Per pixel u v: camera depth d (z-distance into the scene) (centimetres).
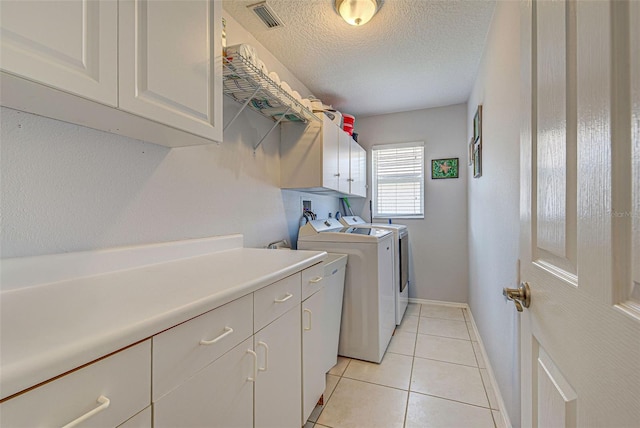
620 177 40
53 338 55
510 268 149
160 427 68
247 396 99
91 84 77
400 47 220
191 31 111
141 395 64
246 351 98
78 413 53
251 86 167
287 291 126
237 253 161
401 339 257
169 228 141
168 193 140
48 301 77
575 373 52
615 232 41
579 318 51
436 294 355
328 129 240
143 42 92
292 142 235
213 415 85
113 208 116
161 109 98
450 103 339
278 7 176
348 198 387
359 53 228
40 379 48
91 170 108
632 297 39
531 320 75
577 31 51
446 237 351
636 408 37
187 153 152
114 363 59
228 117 181
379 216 379
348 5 168
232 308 92
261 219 213
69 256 100
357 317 221
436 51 226
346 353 224
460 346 243
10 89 71
